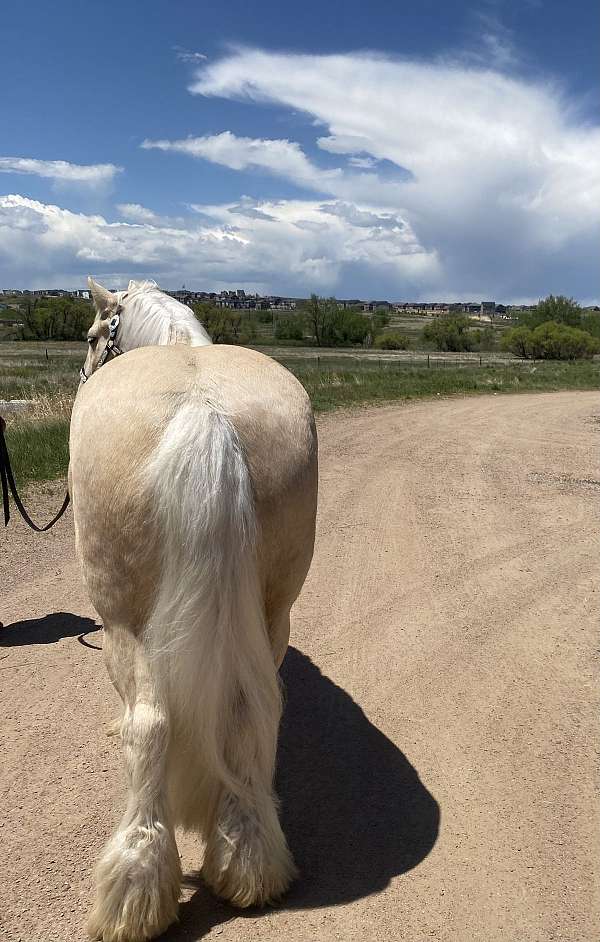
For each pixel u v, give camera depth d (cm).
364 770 372
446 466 1184
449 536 791
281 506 260
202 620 226
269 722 244
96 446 246
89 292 457
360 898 277
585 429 1681
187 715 233
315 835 319
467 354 7000
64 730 402
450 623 560
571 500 968
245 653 237
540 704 439
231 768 241
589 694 451
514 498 973
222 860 244
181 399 245
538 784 357
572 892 284
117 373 265
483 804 342
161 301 420
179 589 227
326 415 1797
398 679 471
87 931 242
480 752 387
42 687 452
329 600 605
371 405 2053
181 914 261
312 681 469
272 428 260
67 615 564
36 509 858
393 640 530
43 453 1100
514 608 591
